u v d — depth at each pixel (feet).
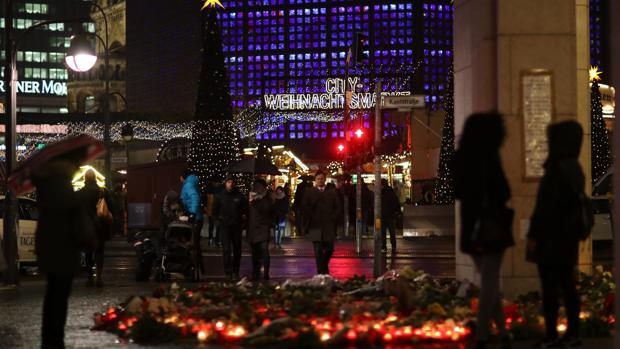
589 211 41.55
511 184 54.24
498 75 54.60
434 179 244.63
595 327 45.78
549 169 41.32
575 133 41.29
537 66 54.54
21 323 54.44
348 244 160.66
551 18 54.60
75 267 41.32
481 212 38.50
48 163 41.57
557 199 40.91
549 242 41.09
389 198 132.16
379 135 84.43
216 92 230.07
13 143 84.43
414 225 187.11
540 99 54.34
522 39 54.60
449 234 185.98
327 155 330.54
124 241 177.37
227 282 84.02
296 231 194.39
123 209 195.31
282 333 44.24
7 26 85.15
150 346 44.27
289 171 236.22
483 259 39.04
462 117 59.82
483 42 55.88
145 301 52.39
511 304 48.93
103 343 45.39
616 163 32.78
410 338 43.29
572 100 54.44
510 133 54.29
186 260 85.46
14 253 82.84
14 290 77.87
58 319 41.57
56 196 41.04
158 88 572.51
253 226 86.84
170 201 87.45
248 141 333.83
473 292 53.16
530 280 54.39
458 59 60.54
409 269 62.08
